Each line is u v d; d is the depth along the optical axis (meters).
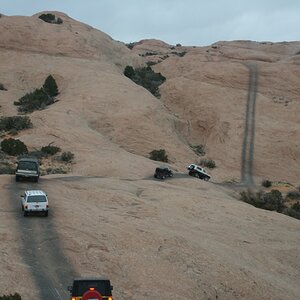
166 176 53.25
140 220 31.16
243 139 77.88
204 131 84.75
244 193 56.47
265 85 97.75
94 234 25.59
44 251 22.59
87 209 32.06
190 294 20.44
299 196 59.25
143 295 19.44
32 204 28.09
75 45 106.12
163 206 37.53
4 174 46.19
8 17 109.81
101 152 60.22
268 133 79.69
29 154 56.03
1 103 79.12
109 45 123.75
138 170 55.16
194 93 93.62
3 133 64.69
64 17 131.50
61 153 58.03
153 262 22.80
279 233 34.69
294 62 110.75
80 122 70.62
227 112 86.06
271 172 70.62
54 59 100.88
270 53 135.88
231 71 99.88
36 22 110.06
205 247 26.38
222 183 62.53
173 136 75.62
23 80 93.00
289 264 28.61
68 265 21.28
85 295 14.25
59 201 33.09
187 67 119.75
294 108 87.88
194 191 45.94
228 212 38.53
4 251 21.95
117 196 37.38
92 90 84.75
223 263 24.00
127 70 107.50
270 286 23.02
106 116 76.44
